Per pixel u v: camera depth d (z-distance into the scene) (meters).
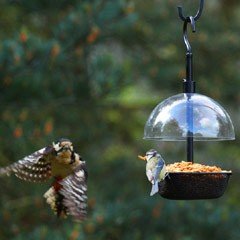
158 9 18.17
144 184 17.09
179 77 17.97
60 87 14.00
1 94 13.47
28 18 17.02
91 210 14.27
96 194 15.23
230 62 18.94
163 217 14.23
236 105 19.20
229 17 20.16
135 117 19.22
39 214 14.58
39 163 6.38
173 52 18.45
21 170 6.42
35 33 16.56
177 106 7.93
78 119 16.22
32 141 14.39
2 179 14.77
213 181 7.95
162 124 7.87
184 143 18.88
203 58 18.78
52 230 13.52
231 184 18.59
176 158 18.34
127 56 18.06
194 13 18.53
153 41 18.08
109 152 17.83
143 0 18.31
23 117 14.09
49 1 16.22
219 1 20.75
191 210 14.35
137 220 14.12
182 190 7.91
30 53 13.09
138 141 19.11
